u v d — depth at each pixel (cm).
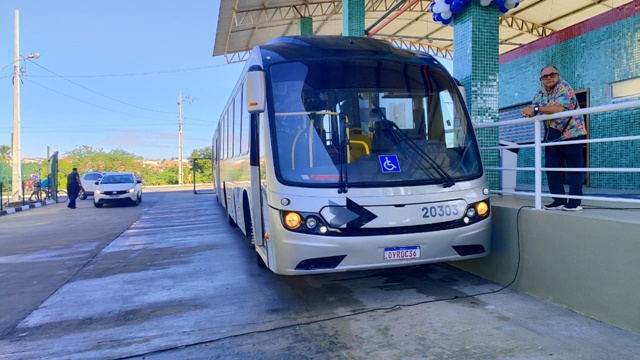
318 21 1650
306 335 432
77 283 664
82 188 2650
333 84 516
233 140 927
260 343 418
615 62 941
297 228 451
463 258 488
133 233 1166
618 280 404
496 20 749
